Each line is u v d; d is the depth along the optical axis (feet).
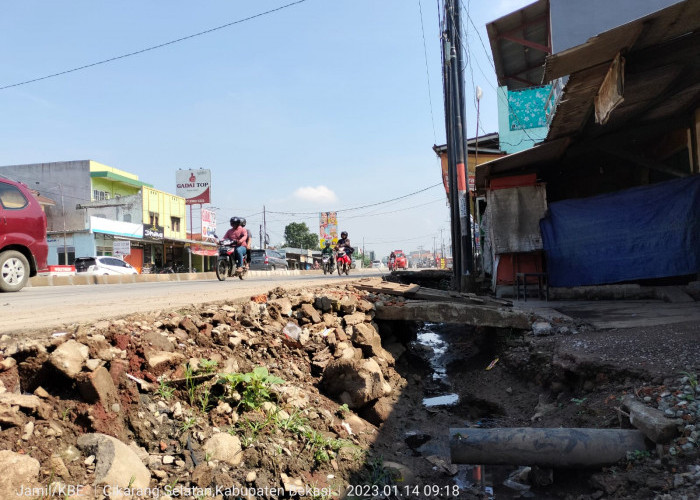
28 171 111.45
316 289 26.96
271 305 19.77
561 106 24.98
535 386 18.15
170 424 10.05
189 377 11.14
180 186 144.97
